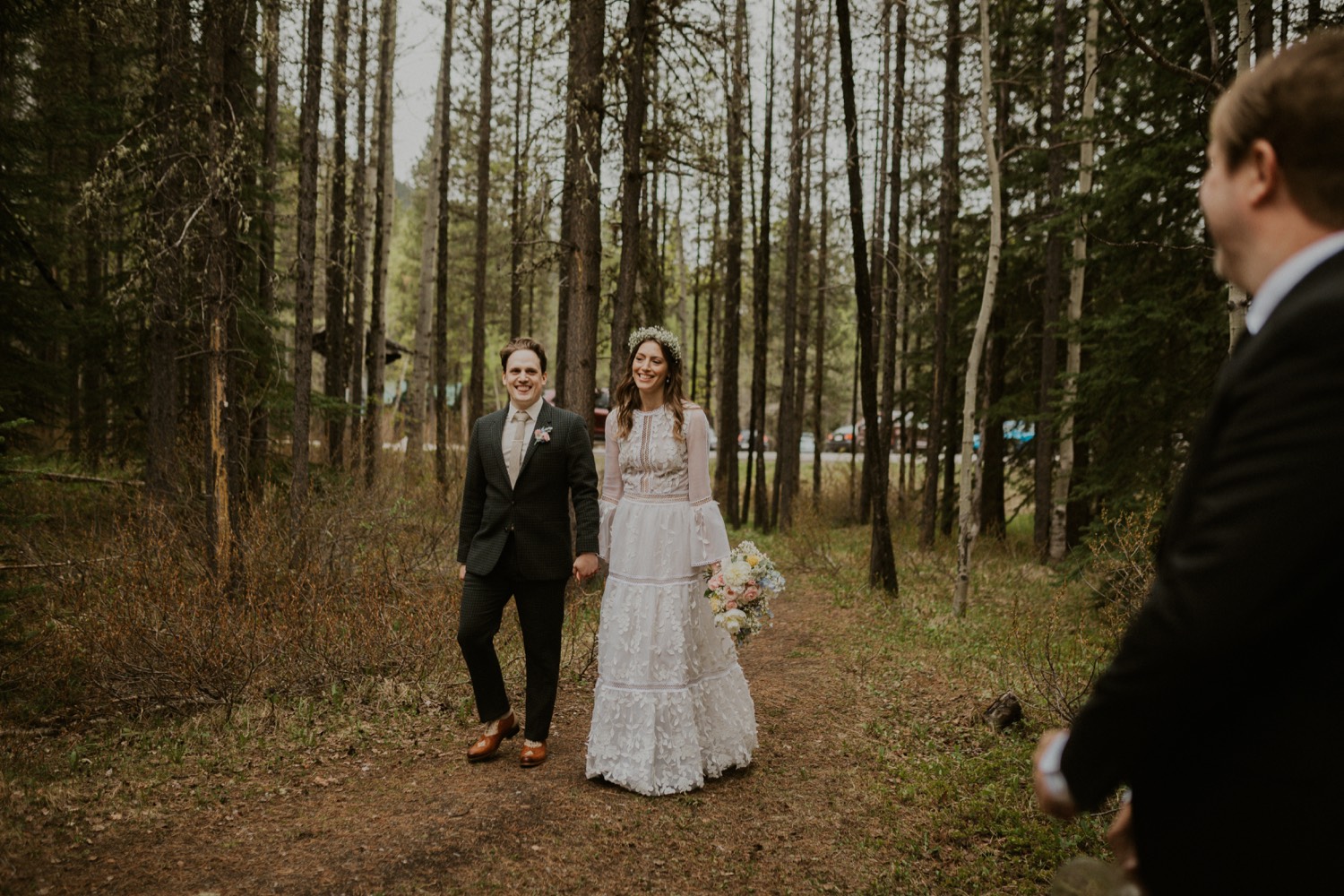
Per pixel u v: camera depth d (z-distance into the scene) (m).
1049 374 11.60
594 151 8.48
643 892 3.19
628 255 8.69
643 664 4.05
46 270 9.17
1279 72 0.99
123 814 3.62
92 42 8.41
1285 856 0.89
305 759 4.32
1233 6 6.61
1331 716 0.88
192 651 4.97
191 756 4.29
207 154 6.54
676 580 4.12
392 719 4.91
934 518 12.91
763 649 7.14
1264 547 0.84
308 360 7.18
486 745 4.34
